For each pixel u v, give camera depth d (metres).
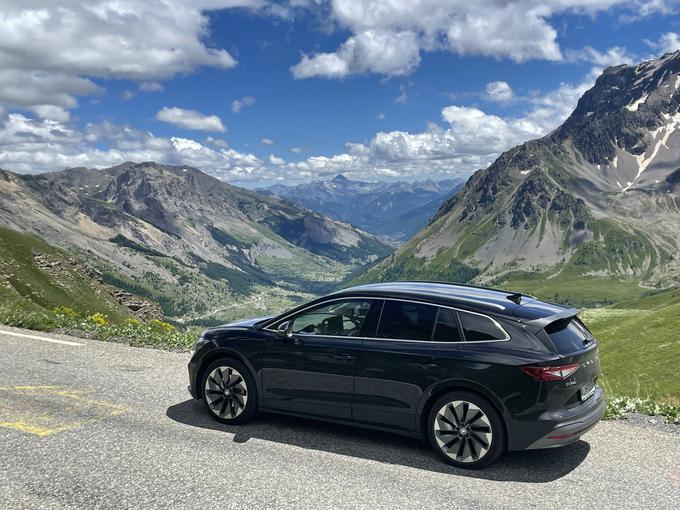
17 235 140.25
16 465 6.62
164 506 5.71
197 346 8.98
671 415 9.52
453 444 7.20
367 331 7.91
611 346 58.53
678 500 6.30
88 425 8.15
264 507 5.79
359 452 7.57
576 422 7.02
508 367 6.93
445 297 7.71
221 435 8.02
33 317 16.41
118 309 133.12
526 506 6.05
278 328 8.50
